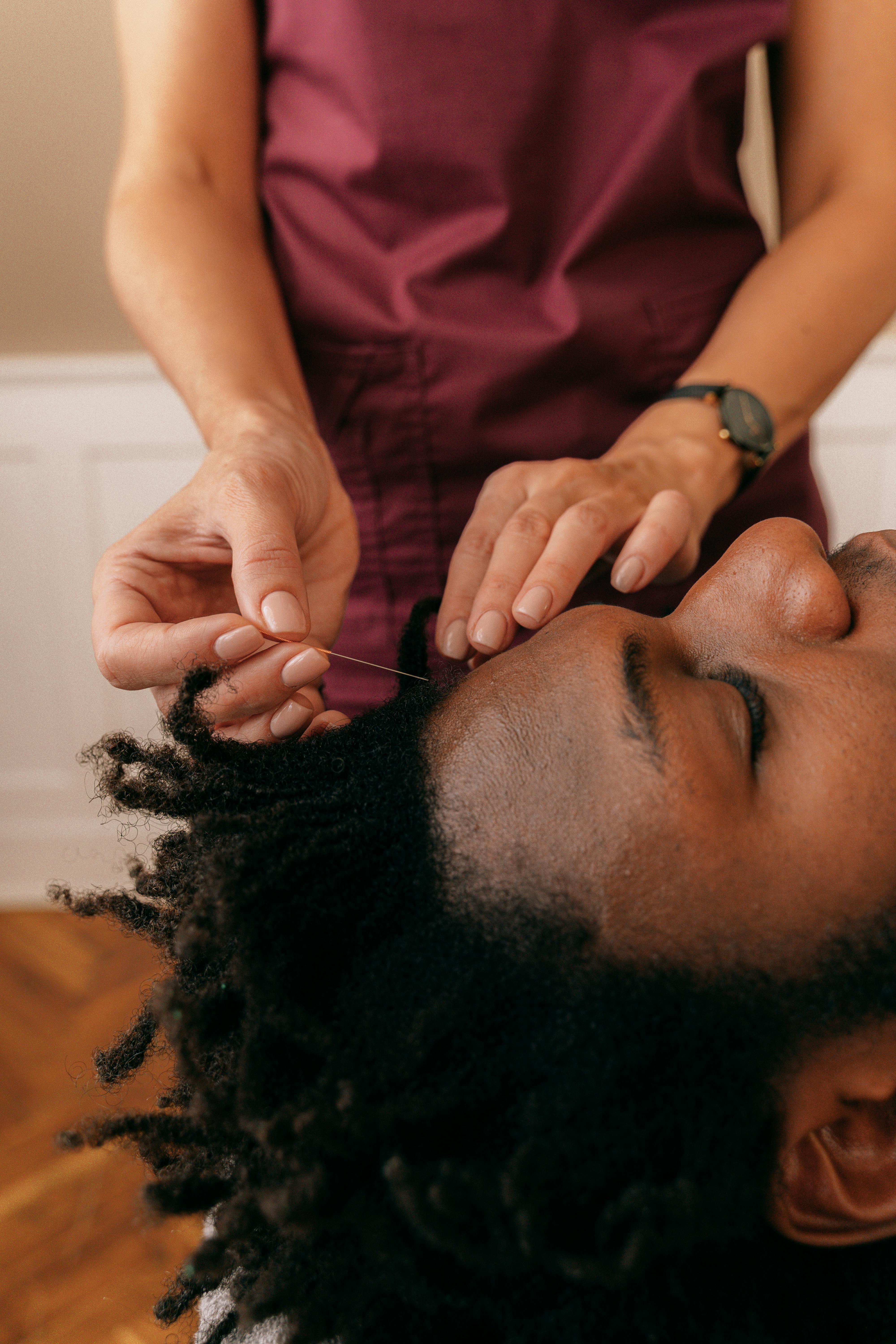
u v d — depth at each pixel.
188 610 0.73
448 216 0.88
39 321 1.86
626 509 0.72
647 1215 0.40
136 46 0.93
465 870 0.50
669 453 0.80
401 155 0.86
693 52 0.84
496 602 0.67
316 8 0.85
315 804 0.54
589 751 0.49
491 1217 0.41
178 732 0.57
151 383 1.86
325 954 0.49
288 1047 0.46
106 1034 1.69
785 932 0.46
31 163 1.75
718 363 0.85
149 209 0.89
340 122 0.88
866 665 0.51
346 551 0.81
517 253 0.88
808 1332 0.50
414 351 0.89
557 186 0.86
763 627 0.55
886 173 0.91
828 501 1.87
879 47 0.90
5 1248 1.35
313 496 0.75
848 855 0.47
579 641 0.54
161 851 0.57
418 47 0.83
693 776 0.48
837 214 0.90
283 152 0.91
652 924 0.46
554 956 0.47
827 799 0.48
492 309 0.89
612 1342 0.45
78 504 1.93
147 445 1.90
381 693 0.99
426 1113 0.43
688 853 0.47
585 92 0.84
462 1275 0.44
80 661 2.02
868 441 1.82
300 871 0.49
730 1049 0.46
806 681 0.51
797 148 0.98
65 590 1.98
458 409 0.90
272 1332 0.50
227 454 0.73
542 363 0.89
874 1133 0.50
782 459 0.96
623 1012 0.45
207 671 0.58
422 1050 0.45
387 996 0.48
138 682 0.66
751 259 0.95
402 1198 0.40
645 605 0.92
